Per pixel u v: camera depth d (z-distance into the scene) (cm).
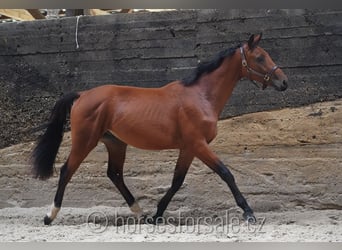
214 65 550
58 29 690
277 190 620
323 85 624
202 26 653
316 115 621
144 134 539
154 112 539
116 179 582
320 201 609
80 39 684
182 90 544
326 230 492
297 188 616
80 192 657
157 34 664
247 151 631
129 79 672
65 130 672
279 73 540
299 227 512
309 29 629
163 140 539
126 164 650
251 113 639
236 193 520
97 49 680
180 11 659
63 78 689
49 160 554
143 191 645
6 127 691
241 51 547
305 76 629
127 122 540
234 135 636
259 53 545
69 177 548
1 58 704
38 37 695
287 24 634
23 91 696
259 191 623
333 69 622
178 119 535
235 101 643
